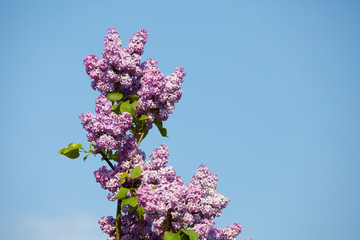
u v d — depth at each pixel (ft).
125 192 27.07
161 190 26.11
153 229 27.17
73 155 29.07
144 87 29.50
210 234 28.22
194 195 25.36
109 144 28.32
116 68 29.91
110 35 30.45
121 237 29.76
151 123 30.50
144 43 31.22
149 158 30.01
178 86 29.78
